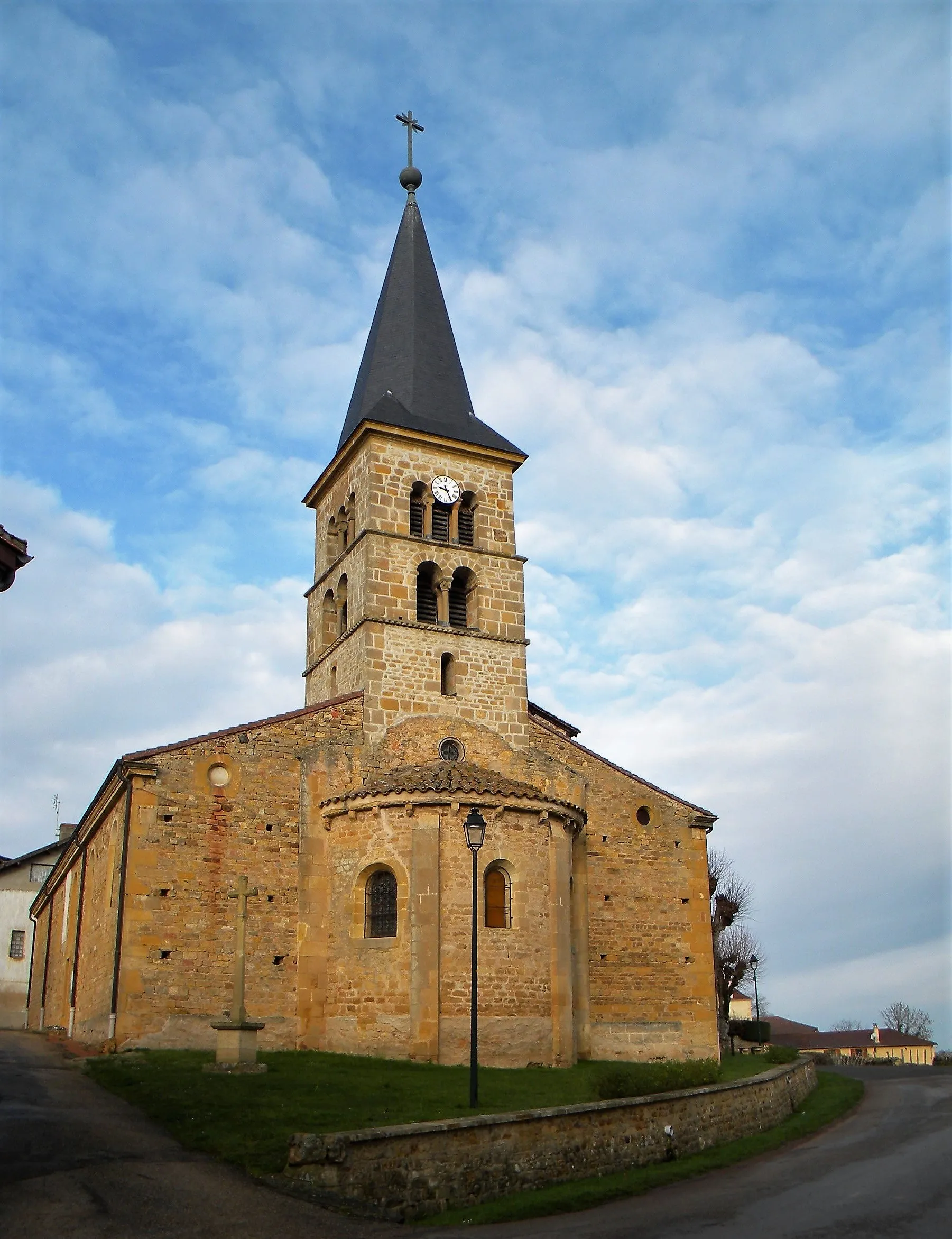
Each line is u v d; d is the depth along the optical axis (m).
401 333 36.69
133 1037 25.27
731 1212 15.02
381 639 31.30
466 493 34.56
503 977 25.88
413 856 26.06
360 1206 14.05
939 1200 15.59
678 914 33.44
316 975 27.14
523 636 33.69
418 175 40.94
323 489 36.72
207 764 27.81
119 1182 13.94
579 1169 17.28
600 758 33.84
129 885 26.12
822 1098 30.34
